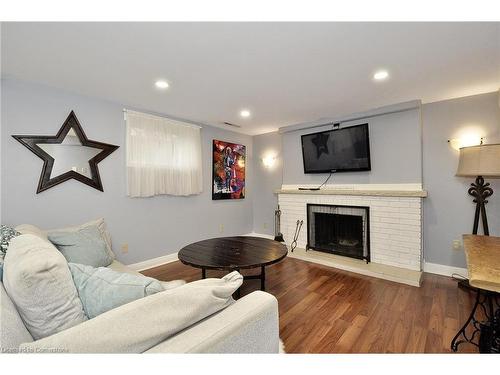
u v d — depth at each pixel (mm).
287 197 4039
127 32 1578
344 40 1687
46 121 2420
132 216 3094
